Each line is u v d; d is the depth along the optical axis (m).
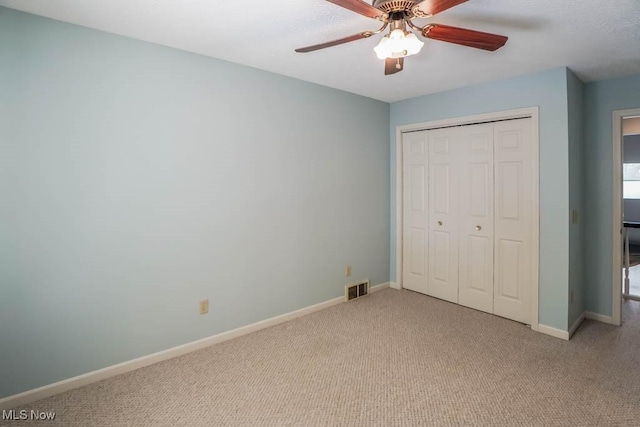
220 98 2.72
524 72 2.94
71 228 2.12
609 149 3.14
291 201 3.24
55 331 2.09
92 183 2.19
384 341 2.81
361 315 3.37
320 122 3.43
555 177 2.86
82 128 2.14
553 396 2.06
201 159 2.65
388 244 4.25
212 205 2.72
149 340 2.46
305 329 3.06
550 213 2.90
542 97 2.90
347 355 2.59
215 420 1.87
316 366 2.43
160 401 2.03
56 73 2.04
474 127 3.42
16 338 1.97
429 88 3.49
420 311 3.47
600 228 3.22
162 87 2.44
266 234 3.07
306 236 3.38
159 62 2.42
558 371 2.34
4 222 1.92
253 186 2.96
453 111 3.53
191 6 1.87
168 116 2.48
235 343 2.79
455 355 2.57
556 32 2.14
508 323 3.16
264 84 2.98
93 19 2.03
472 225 3.49
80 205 2.15
